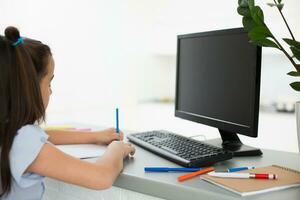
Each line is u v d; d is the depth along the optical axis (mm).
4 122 869
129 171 956
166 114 3531
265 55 3248
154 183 874
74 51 3002
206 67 1293
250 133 1061
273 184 812
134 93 3678
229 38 1169
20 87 870
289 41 925
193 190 810
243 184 811
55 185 1245
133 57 3621
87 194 1137
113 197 1061
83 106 3129
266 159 1109
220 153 1031
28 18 2623
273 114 2859
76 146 1237
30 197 949
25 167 853
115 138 1260
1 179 883
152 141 1243
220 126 1200
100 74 3266
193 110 1375
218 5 3211
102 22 3238
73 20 2969
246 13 1010
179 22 3504
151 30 3738
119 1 3385
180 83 1470
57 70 2877
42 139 886
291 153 1198
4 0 2471
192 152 1056
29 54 896
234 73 1141
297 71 962
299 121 1026
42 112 922
